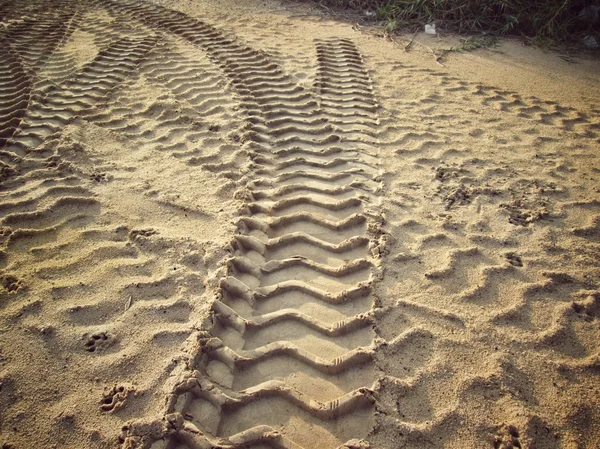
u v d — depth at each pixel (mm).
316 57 5219
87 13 6445
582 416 1851
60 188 3041
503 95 4480
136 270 2453
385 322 2217
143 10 6590
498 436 1784
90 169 3260
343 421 1847
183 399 1880
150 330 2139
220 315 2223
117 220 2799
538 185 3197
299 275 2496
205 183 3156
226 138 3682
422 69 5027
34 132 3672
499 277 2473
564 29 5801
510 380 1973
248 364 2043
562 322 2225
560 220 2877
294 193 3104
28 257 2508
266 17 6543
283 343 2129
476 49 5609
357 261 2557
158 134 3732
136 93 4336
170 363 1996
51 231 2695
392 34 5992
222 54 5191
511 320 2238
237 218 2814
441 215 2912
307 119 4000
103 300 2268
